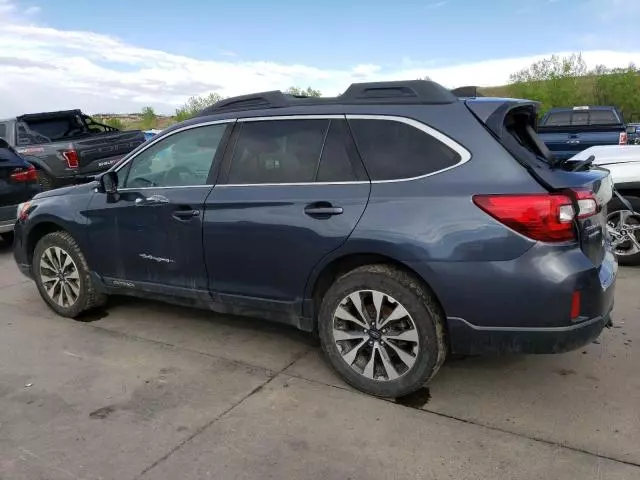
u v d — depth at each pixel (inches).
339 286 134.6
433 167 125.3
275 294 145.3
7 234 351.3
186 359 159.5
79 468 109.7
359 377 136.3
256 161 148.2
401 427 121.9
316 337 172.6
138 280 172.6
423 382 129.0
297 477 106.0
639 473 104.9
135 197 168.1
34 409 132.4
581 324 117.5
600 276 122.7
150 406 133.0
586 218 121.6
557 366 149.0
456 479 104.4
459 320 121.9
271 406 132.0
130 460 112.0
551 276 114.2
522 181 117.2
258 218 142.5
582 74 2362.2
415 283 125.8
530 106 138.6
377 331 132.0
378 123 133.2
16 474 107.9
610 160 235.5
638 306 191.2
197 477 106.4
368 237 126.7
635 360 151.2
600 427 120.1
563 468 106.8
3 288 237.1
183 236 157.1
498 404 130.8
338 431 120.9
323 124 139.9
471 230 117.9
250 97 155.7
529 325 117.3
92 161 418.3
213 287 155.6
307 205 135.6
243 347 167.3
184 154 162.2
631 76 2294.5
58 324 190.1
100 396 138.3
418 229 121.9
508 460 109.7
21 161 308.7
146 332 181.0
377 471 107.3
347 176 134.0
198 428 123.0
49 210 189.0
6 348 169.9
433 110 128.6
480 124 124.0
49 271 195.8
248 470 108.3
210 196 151.6
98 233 178.1
